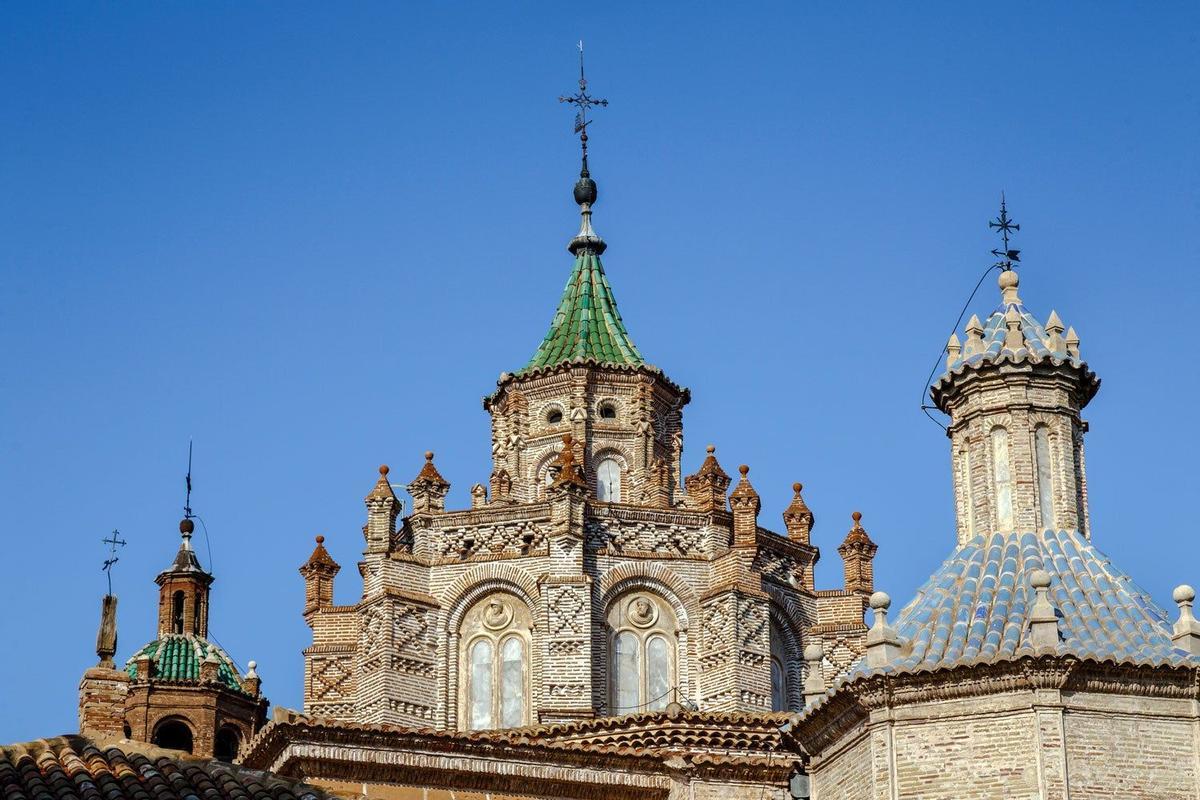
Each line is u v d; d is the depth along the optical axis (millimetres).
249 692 88250
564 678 80000
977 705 51000
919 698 51500
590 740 70562
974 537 56625
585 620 80688
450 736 60312
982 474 57031
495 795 60625
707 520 83938
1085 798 49906
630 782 61969
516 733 70500
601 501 84750
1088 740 50406
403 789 59844
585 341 91375
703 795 61969
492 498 88500
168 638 89312
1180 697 51125
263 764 61219
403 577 82812
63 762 48750
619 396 90625
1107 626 52750
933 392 58906
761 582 83000
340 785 59312
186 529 94312
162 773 48906
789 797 62219
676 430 91500
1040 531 55969
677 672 82062
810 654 56688
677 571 83000
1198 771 50625
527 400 90750
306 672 85000
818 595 85438
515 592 82562
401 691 81125
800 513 87250
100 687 83938
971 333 58250
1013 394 57250
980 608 53469
